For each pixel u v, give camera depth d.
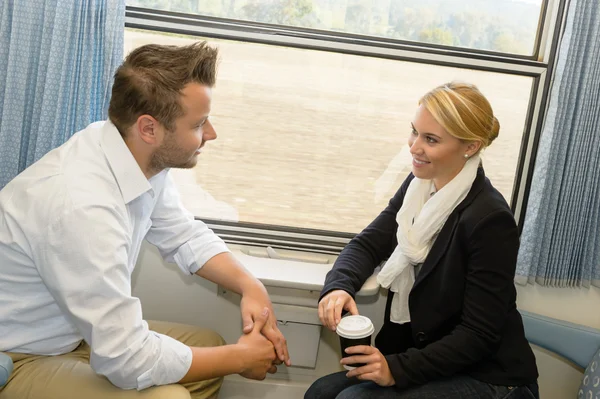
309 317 1.87
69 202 1.30
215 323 2.05
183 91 1.33
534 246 1.96
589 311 2.08
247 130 1.99
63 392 1.36
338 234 2.06
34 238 1.31
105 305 1.30
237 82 1.95
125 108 1.35
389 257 1.86
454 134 1.52
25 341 1.43
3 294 1.39
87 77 1.78
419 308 1.63
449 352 1.49
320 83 1.96
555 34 1.92
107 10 1.73
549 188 1.92
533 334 1.98
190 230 1.74
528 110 1.99
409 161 2.04
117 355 1.30
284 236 2.04
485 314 1.51
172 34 1.89
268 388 2.04
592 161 1.91
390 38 1.96
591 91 1.87
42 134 1.79
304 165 2.03
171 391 1.37
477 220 1.52
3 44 1.76
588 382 1.89
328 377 1.73
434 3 1.94
